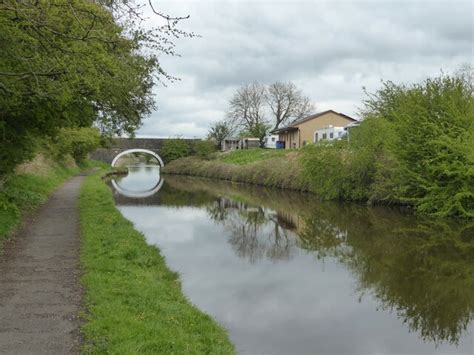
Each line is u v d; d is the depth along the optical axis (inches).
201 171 2635.3
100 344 244.8
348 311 426.9
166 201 1332.4
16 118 677.3
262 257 629.9
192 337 286.4
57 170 1619.1
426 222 925.2
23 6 373.7
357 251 679.7
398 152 1045.8
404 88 1334.9
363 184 1242.0
